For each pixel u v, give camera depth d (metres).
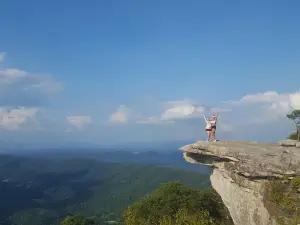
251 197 23.75
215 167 28.86
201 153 27.73
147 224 48.91
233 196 25.97
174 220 46.41
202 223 43.19
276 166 22.67
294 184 21.75
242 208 24.62
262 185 22.91
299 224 20.55
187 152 31.08
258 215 23.02
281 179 22.39
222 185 28.28
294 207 21.20
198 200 49.72
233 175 24.98
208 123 30.52
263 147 26.00
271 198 22.16
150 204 52.09
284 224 21.19
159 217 49.22
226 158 25.53
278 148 25.53
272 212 21.97
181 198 51.03
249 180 23.70
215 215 49.66
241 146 26.50
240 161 23.98
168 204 49.91
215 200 50.97
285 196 21.77
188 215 45.97
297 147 26.41
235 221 26.20
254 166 23.16
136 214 52.00
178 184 56.50
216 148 26.36
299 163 22.50
